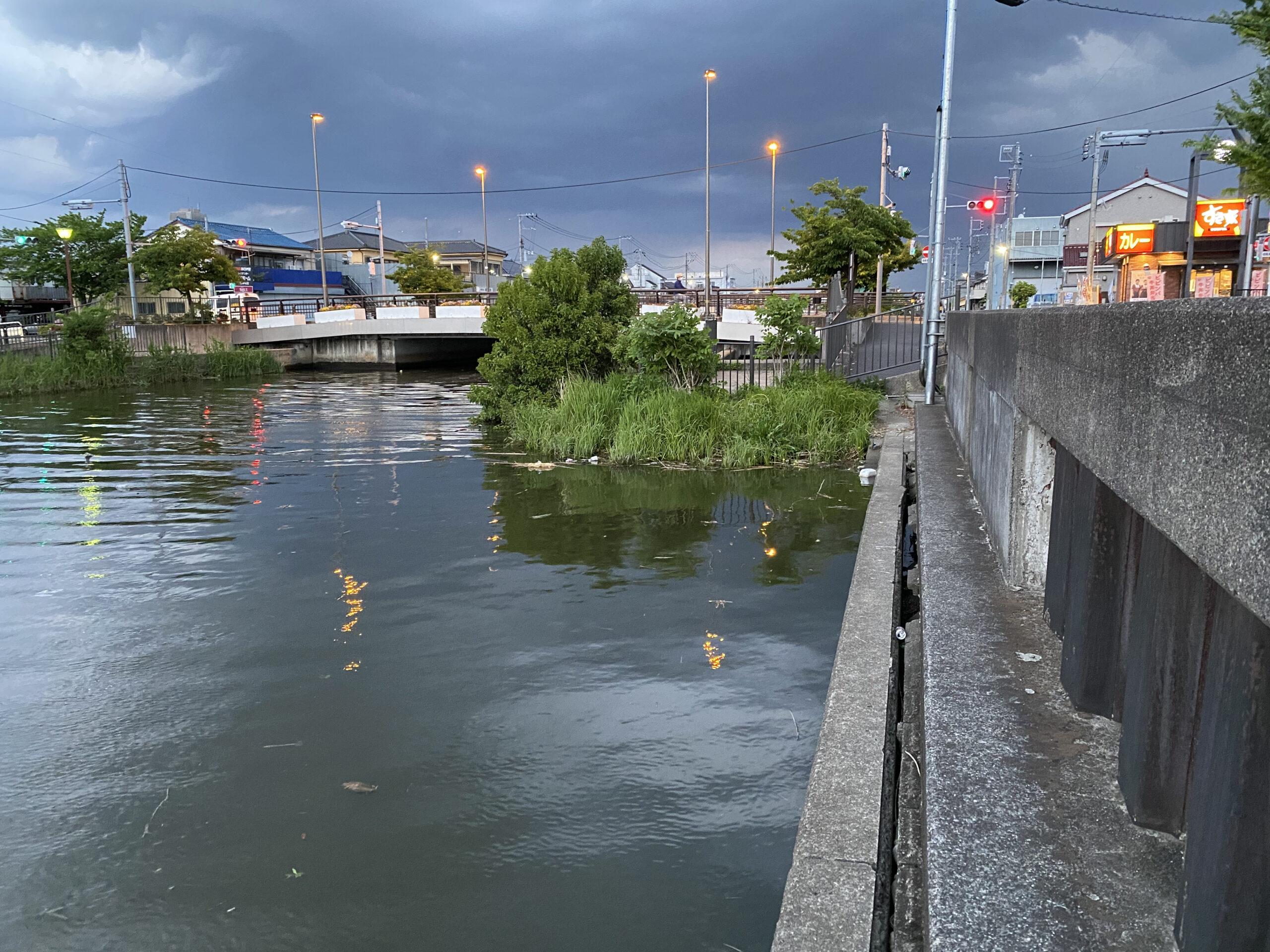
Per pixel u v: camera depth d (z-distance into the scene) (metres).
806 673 4.79
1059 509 3.29
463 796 3.61
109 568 7.19
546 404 15.94
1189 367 1.46
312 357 43.06
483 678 4.80
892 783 3.02
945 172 13.32
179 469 12.28
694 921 2.81
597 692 4.59
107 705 4.55
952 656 3.09
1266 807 1.33
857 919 2.16
